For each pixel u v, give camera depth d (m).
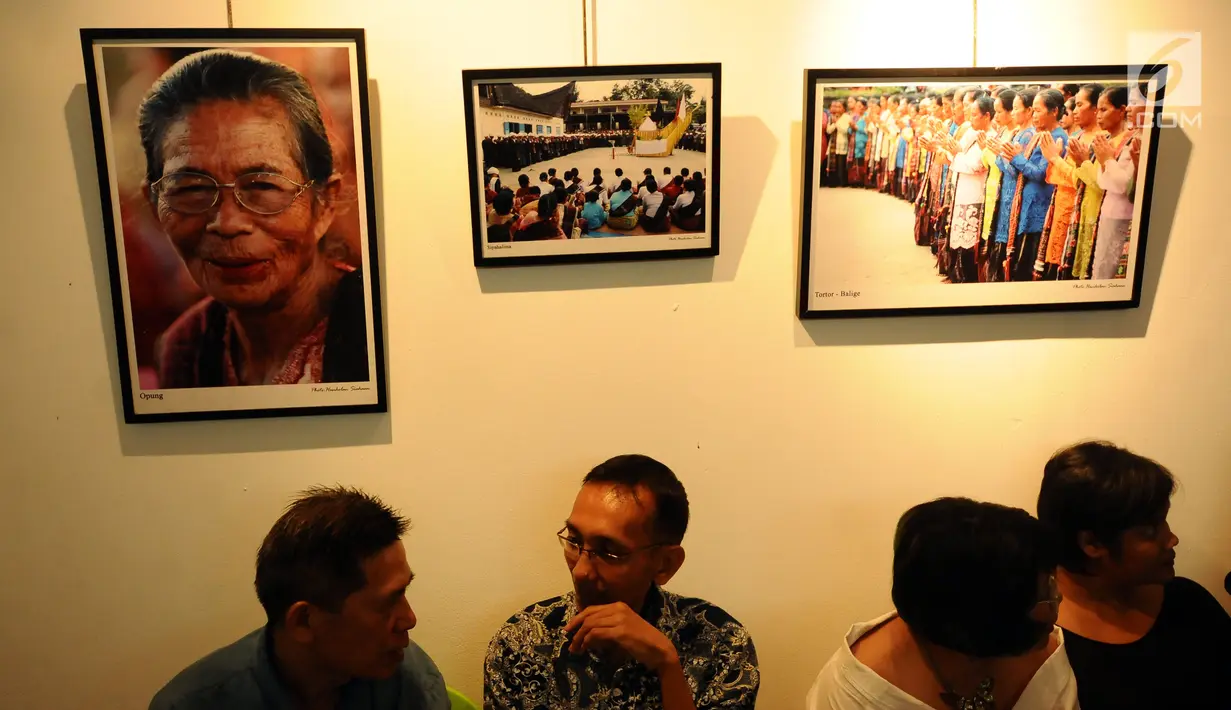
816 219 1.43
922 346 1.51
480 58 1.37
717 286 1.45
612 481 1.15
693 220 1.40
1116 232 1.48
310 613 0.99
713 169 1.39
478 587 1.46
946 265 1.46
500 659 1.23
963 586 0.93
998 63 1.47
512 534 1.46
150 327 1.33
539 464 1.45
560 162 1.37
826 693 1.11
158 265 1.32
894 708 1.01
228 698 1.03
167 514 1.39
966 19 1.46
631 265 1.43
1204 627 1.28
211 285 1.33
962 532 0.96
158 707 1.03
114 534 1.38
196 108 1.30
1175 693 1.21
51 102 1.31
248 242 1.33
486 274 1.40
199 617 1.41
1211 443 1.58
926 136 1.42
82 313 1.35
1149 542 1.21
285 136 1.32
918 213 1.44
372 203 1.35
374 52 1.35
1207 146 1.51
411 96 1.36
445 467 1.43
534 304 1.42
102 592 1.39
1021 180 1.45
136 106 1.29
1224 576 1.60
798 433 1.50
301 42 1.31
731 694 1.19
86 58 1.26
